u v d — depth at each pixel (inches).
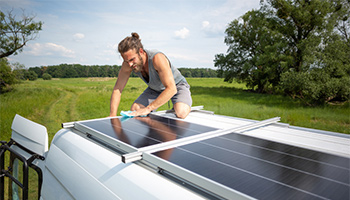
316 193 27.5
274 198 26.7
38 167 65.9
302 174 32.9
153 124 69.6
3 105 486.6
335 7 609.9
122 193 38.2
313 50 580.1
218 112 482.3
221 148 45.2
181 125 67.7
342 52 550.0
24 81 1079.6
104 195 40.4
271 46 733.3
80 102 617.3
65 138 63.8
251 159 39.2
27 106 487.5
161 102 90.0
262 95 866.1
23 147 73.5
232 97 803.4
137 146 47.7
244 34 1067.9
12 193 78.1
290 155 40.9
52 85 1368.1
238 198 27.3
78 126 67.3
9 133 267.4
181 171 34.8
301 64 633.6
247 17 1021.8
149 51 94.8
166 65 92.0
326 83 524.7
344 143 51.4
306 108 529.3
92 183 44.4
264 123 68.8
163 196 33.5
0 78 905.5
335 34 588.1
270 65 761.6
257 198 26.9
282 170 34.4
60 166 56.2
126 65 103.0
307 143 51.8
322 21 620.1
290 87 601.0
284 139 55.2
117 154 48.8
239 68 1100.5
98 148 52.6
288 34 716.0
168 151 43.9
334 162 37.5
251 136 54.2
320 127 343.9
